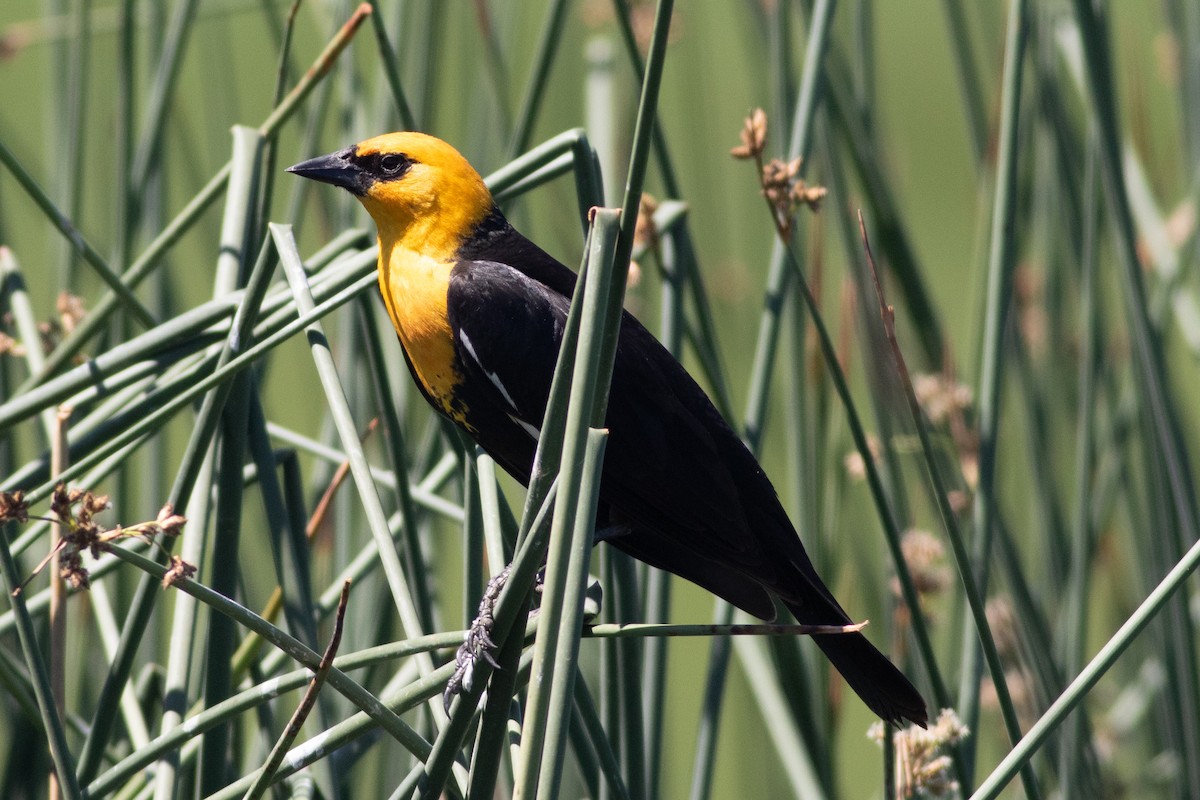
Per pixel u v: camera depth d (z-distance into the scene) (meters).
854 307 8.19
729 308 10.11
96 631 7.95
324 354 5.54
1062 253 9.58
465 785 4.92
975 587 5.27
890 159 10.26
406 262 6.73
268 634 4.32
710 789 7.13
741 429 8.05
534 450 6.58
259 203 6.53
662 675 6.78
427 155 6.75
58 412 5.65
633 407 6.16
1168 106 15.45
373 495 5.09
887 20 27.67
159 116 7.95
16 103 22.83
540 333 6.38
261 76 18.62
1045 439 8.63
